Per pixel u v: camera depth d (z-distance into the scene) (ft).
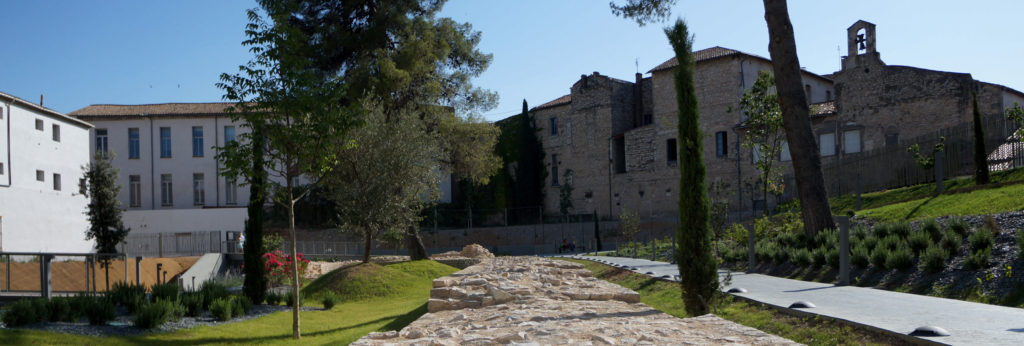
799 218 71.82
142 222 175.73
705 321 27.40
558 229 197.98
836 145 150.10
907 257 42.11
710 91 183.11
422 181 98.07
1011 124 91.97
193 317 55.77
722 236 84.58
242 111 50.11
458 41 127.34
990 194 68.39
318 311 66.80
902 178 100.07
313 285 88.12
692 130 37.55
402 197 93.81
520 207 219.82
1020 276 33.94
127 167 188.65
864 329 24.39
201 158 189.67
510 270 64.85
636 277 60.18
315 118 48.29
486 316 34.22
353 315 64.28
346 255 145.59
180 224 176.55
